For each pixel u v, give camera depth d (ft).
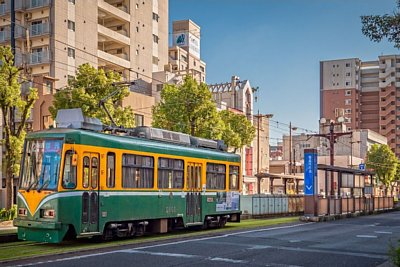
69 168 52.47
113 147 57.77
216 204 78.74
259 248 52.47
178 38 286.25
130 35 194.08
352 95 379.14
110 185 57.00
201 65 299.79
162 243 55.52
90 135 54.90
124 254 45.52
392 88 376.07
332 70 386.11
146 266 38.91
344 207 123.95
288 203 139.85
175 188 68.90
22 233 52.80
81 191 53.06
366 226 91.86
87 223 53.52
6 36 169.78
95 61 177.17
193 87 116.57
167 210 66.80
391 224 98.53
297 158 326.03
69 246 52.70
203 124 116.47
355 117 377.91
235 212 84.89
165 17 223.71
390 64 377.50
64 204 51.39
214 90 242.17
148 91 195.62
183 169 71.00
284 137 334.65
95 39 176.76
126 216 59.21
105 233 57.16
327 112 384.88
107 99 103.65
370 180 153.89
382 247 56.95
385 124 377.50
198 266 39.88
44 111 146.61
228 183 83.05
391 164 269.44
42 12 166.30
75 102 102.37
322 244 58.39
